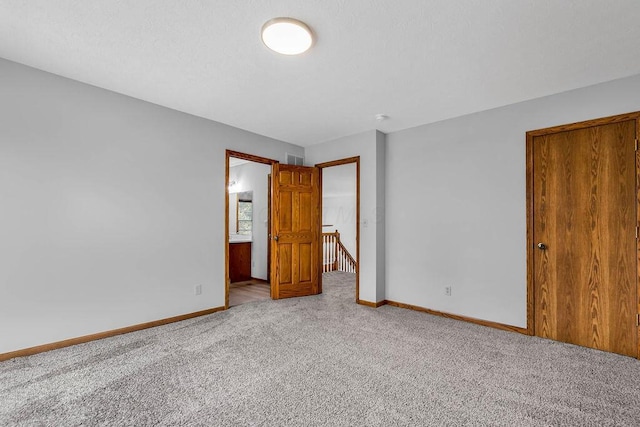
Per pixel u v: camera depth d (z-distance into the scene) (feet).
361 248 13.70
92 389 6.44
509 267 10.32
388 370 7.36
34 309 8.18
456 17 6.05
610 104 8.66
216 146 12.42
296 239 15.02
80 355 8.09
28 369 7.29
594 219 8.88
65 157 8.73
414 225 12.81
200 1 5.64
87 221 9.11
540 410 5.82
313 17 6.07
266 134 14.23
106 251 9.46
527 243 9.95
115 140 9.69
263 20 6.20
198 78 8.78
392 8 5.81
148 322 10.31
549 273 9.58
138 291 10.11
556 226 9.50
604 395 6.34
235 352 8.34
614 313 8.52
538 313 9.75
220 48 7.23
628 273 8.36
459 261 11.48
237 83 9.07
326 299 14.47
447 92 9.59
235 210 21.43
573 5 5.67
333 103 10.56
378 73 8.42
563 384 6.76
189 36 6.76
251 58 7.67
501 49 7.18
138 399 6.09
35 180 8.23
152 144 10.53
